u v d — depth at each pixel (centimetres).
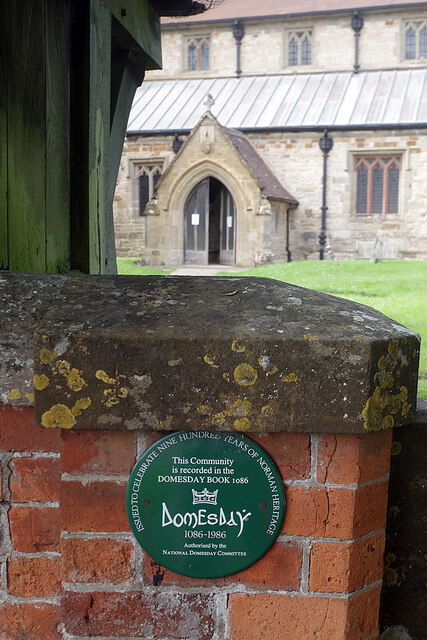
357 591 156
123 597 156
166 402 143
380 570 160
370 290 1412
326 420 143
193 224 2434
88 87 258
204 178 2370
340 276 1727
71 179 263
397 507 186
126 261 2464
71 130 262
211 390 143
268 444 151
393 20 2758
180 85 2917
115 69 333
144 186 2636
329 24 2812
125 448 151
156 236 2433
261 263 2306
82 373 143
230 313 154
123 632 157
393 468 185
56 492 160
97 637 157
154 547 153
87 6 255
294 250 2547
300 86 2778
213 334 143
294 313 154
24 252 215
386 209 2491
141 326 146
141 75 372
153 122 2617
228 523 153
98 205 277
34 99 223
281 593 155
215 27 2903
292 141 2506
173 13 359
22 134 213
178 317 151
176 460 151
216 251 2672
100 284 171
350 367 141
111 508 153
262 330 145
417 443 183
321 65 2850
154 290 167
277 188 2444
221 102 2733
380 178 2489
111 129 329
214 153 2322
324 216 2503
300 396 142
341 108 2570
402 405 152
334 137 2473
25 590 163
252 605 156
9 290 167
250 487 151
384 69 2792
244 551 153
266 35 2873
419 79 2697
